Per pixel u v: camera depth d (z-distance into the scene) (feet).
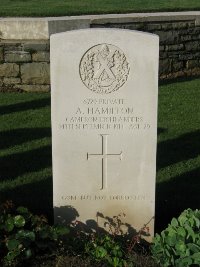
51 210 7.25
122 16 13.64
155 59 5.95
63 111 6.11
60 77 5.99
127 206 6.52
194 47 14.98
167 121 10.87
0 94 13.07
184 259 5.56
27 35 12.89
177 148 9.48
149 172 6.37
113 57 5.94
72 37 5.87
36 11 15.48
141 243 6.57
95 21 13.25
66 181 6.40
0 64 13.12
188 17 14.51
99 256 5.87
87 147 6.26
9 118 11.08
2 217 6.07
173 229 5.90
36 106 11.98
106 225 6.59
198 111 11.52
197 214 6.05
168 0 18.98
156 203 7.52
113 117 6.15
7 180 8.15
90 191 6.45
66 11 15.48
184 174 8.44
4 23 12.80
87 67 5.97
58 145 6.24
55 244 6.08
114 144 6.26
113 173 6.38
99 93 6.07
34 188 7.88
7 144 9.60
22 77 13.24
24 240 5.81
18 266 5.84
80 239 6.30
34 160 8.90
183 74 14.99
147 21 13.87
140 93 6.07
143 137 6.24
